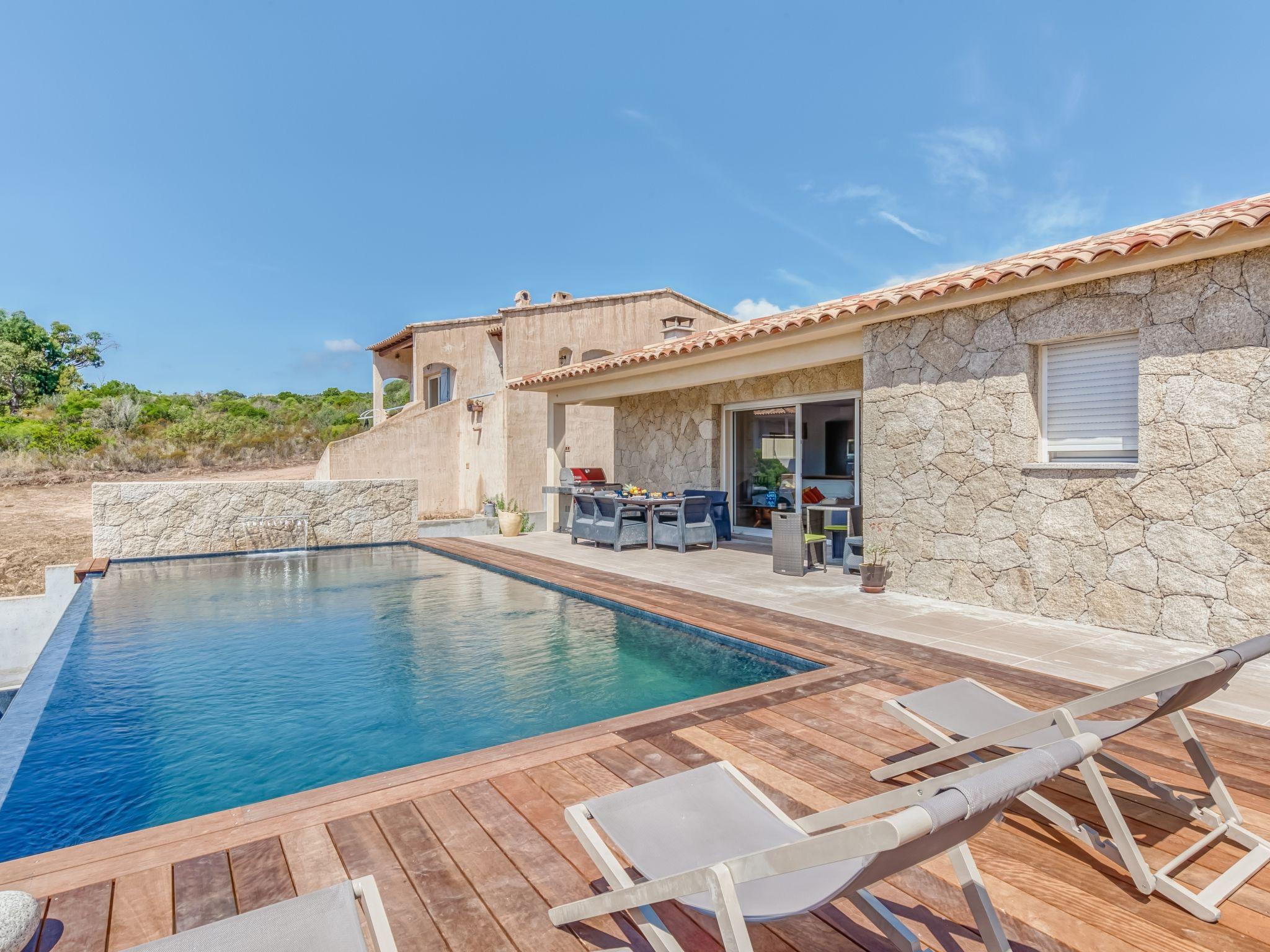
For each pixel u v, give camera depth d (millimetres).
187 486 13016
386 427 18656
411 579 10477
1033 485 6910
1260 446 5457
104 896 2523
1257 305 5453
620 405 16562
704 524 12031
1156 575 6059
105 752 4406
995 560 7227
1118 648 5754
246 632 7340
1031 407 6953
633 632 7199
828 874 2018
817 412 12141
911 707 3422
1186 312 5824
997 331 7148
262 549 13602
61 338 44188
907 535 8070
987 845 2889
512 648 6672
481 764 3656
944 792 1556
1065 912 2449
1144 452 6102
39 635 10492
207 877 2646
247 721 4918
